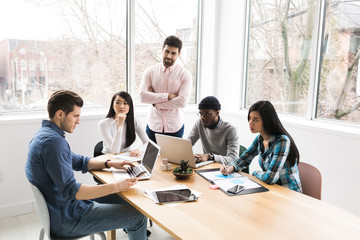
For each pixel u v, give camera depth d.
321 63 3.04
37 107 3.20
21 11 3.00
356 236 1.29
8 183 2.90
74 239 1.71
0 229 2.68
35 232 2.64
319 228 1.35
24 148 2.94
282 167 1.88
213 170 2.10
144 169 2.00
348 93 2.83
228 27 3.88
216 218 1.43
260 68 3.68
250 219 1.42
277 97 3.51
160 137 2.25
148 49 3.78
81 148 3.21
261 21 3.60
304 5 3.10
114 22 3.50
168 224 1.36
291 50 3.29
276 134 1.92
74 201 1.72
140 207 1.53
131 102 2.66
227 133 2.40
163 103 2.98
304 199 1.65
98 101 3.53
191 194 1.68
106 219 1.74
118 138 2.54
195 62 4.21
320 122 3.05
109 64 3.54
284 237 1.27
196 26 4.13
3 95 3.02
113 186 1.67
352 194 2.66
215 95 4.16
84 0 3.29
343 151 2.68
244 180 1.91
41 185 1.59
